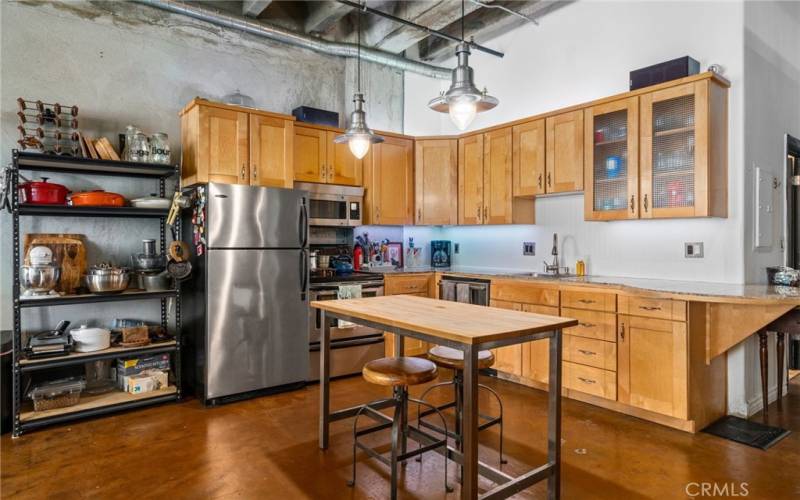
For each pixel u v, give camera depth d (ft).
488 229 16.17
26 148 10.68
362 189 14.90
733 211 10.37
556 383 6.77
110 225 11.86
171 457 8.26
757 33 10.84
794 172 12.76
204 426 9.68
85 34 11.50
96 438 9.05
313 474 7.69
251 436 9.19
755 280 10.66
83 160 10.16
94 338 10.31
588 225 13.12
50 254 10.33
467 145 15.39
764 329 9.30
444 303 8.79
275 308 11.84
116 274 10.50
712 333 9.53
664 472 7.70
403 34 14.44
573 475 7.61
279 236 11.91
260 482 7.42
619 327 10.14
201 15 12.50
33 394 9.68
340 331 13.21
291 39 13.98
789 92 12.34
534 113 14.67
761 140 11.00
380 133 15.26
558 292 11.34
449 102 7.62
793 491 7.10
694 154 10.00
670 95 10.34
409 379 6.87
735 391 10.19
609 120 11.60
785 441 8.86
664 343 9.40
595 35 13.05
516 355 12.31
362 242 15.99
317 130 13.98
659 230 11.60
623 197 11.33
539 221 14.46
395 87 16.94
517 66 15.20
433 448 7.15
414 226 17.29
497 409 10.57
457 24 15.35
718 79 9.98
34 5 10.91
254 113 12.12
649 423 9.75
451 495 7.07
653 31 11.79
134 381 10.85
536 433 9.27
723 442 8.83
